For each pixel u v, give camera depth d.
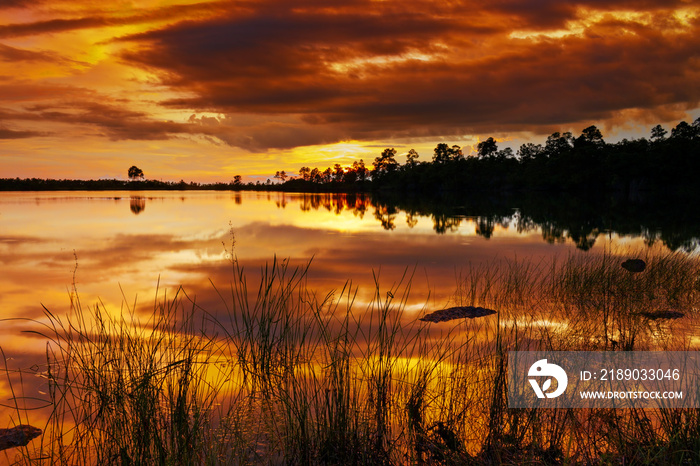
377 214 31.30
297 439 3.29
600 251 13.82
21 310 7.41
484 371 4.32
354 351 5.01
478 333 5.81
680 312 6.97
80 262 11.96
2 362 5.07
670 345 5.26
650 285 8.64
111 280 9.76
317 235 18.36
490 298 7.97
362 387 4.07
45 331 6.14
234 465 3.05
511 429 3.27
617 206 40.81
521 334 5.71
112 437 3.29
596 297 8.00
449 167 91.69
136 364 4.44
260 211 33.44
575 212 32.88
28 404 4.09
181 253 13.47
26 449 3.37
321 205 43.41
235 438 3.37
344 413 3.41
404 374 4.28
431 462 3.08
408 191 102.06
